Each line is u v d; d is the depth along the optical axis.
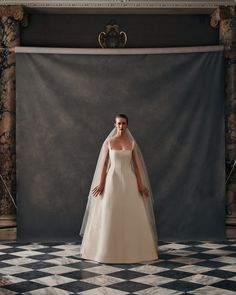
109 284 4.58
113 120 7.32
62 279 4.78
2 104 7.32
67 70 7.32
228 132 7.36
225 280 4.69
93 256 5.68
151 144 7.32
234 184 7.34
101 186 5.75
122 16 7.61
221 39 7.43
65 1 7.29
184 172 7.30
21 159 7.24
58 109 7.31
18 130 7.23
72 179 7.30
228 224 7.32
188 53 7.32
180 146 7.31
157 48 7.32
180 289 4.38
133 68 7.33
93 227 5.80
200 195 7.28
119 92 7.33
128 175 5.70
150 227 5.73
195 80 7.31
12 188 7.33
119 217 5.56
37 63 7.29
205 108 7.30
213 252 6.16
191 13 7.61
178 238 7.26
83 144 7.32
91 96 7.32
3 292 4.32
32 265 5.43
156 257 5.68
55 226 7.27
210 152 7.29
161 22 7.63
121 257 5.48
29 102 7.26
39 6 7.32
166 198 7.30
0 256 5.98
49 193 7.28
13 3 7.25
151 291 4.32
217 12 7.38
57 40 7.58
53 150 7.29
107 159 5.89
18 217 7.21
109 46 7.58
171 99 7.33
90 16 7.60
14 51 7.30
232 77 7.34
